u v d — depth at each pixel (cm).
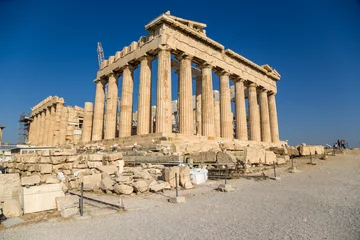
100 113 3456
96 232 575
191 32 2742
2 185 821
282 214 696
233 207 792
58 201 820
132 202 899
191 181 1336
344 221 616
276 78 4334
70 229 604
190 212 741
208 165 1609
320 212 711
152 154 1786
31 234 573
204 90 2880
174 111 4800
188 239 515
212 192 1081
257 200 889
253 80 3741
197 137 2500
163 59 2461
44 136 5019
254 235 529
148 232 565
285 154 2428
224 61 3209
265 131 3912
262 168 1830
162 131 2331
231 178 1494
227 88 3186
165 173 1214
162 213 736
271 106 4256
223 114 3111
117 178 1142
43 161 1485
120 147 2355
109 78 3344
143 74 2692
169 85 2467
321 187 1140
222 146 2117
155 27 2617
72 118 4741
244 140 3219
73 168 1518
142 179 1155
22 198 791
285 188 1132
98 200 919
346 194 970
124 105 2922
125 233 562
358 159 2353
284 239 503
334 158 2494
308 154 2598
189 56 2728
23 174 1588
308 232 542
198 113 3525
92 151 2470
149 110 2658
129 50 3081
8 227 643
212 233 548
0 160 3189
